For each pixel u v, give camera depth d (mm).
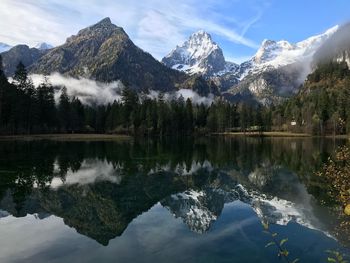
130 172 53281
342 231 25219
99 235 24812
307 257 20703
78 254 21203
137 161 66188
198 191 41188
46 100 137250
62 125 148750
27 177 46000
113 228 26531
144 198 37188
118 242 23344
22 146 88125
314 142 128250
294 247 22266
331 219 28375
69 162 61750
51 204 33469
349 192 15492
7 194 36750
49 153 74562
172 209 32750
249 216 30016
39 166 55406
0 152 72750
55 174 49219
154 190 41281
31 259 20438
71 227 26719
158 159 69875
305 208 32188
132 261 20062
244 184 45500
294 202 34906
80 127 162750
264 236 24406
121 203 34719
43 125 136750
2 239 23859
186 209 32781
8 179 44281
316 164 62719
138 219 29266
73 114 154375
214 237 24266
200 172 54844
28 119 124938
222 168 59250
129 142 120312
